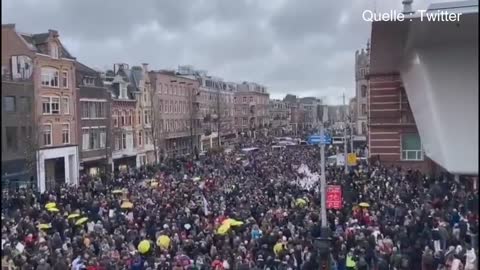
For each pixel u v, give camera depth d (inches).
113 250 620.4
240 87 4997.5
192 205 914.1
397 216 608.1
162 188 1207.6
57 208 903.1
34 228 719.7
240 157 2326.5
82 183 1517.0
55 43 1732.3
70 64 1825.8
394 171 861.2
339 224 676.1
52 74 1723.7
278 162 1894.7
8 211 843.4
